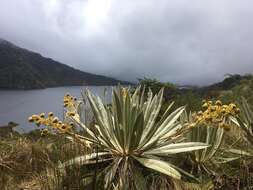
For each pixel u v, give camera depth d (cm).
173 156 464
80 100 466
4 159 491
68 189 374
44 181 404
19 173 460
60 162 409
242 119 528
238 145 529
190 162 474
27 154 505
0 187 424
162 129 455
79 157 409
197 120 430
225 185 400
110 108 482
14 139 618
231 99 934
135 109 425
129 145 416
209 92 1165
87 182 391
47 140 560
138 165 441
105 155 438
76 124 444
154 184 407
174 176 376
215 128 469
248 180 378
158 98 465
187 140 480
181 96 860
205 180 420
